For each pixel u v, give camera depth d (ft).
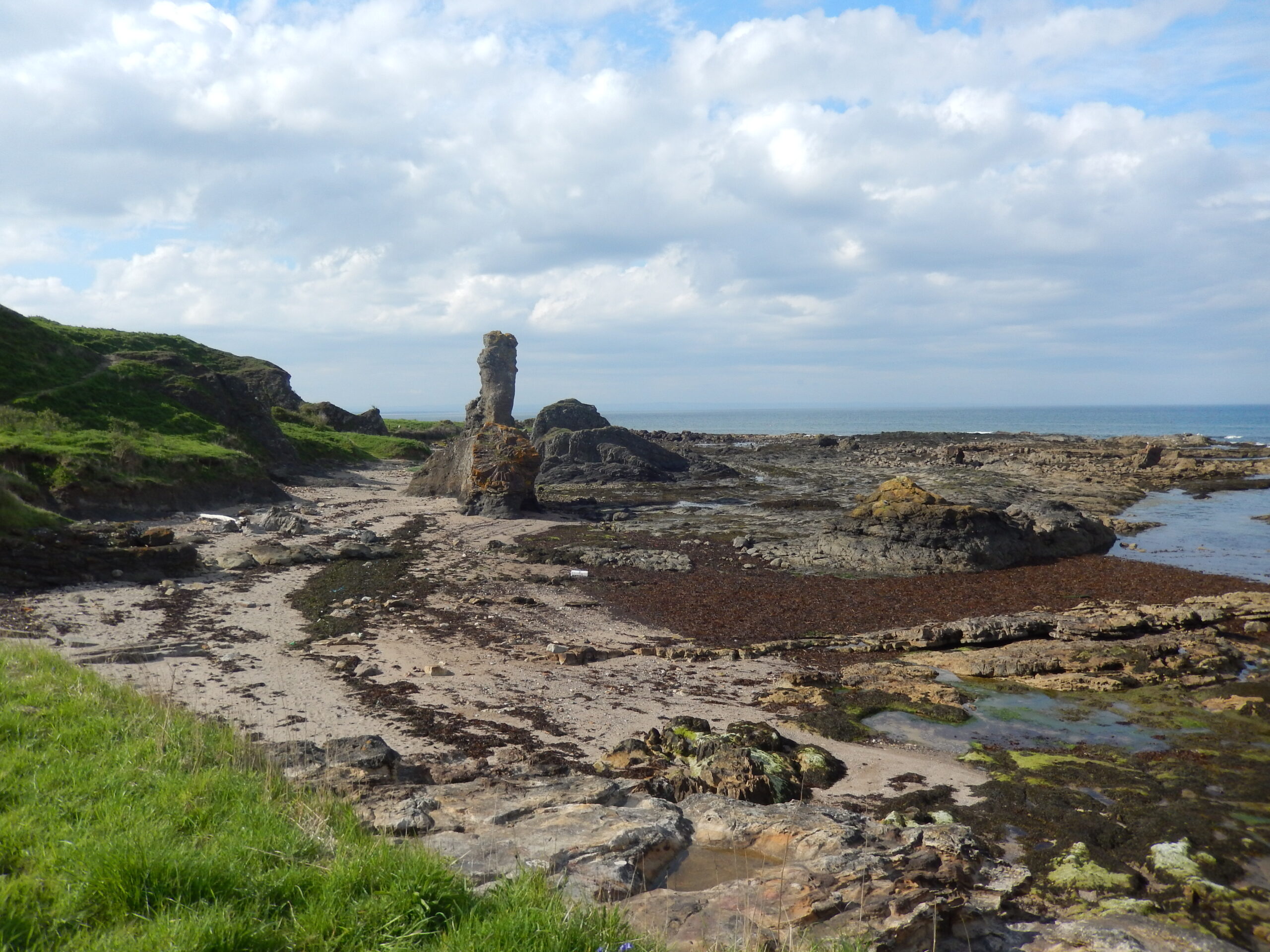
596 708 55.93
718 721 54.49
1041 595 96.68
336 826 24.36
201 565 95.76
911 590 100.73
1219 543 134.00
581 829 28.04
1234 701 58.59
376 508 160.04
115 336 265.34
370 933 17.31
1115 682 63.00
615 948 17.51
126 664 58.39
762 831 30.12
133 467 129.90
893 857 28.09
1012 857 35.91
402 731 48.98
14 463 115.65
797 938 21.27
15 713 29.99
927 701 59.67
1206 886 33.37
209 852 19.80
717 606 91.20
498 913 18.54
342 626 74.95
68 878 18.19
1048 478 230.68
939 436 424.46
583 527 148.87
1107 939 27.78
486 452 163.43
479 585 96.78
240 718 48.93
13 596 77.00
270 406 274.16
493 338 247.70
